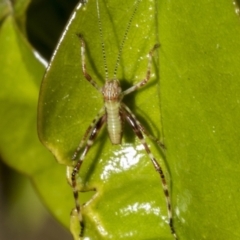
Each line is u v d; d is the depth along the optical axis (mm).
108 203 167
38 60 179
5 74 182
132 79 166
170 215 165
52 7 173
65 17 174
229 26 151
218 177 158
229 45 152
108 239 166
